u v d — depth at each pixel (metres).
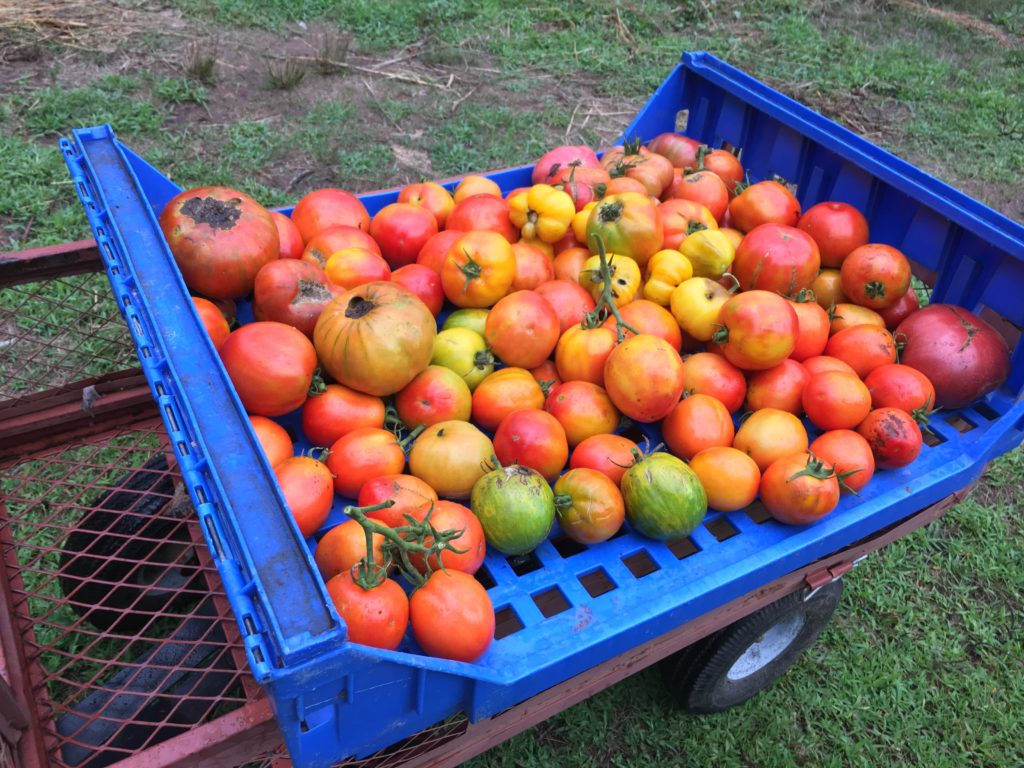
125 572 2.53
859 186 2.87
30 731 1.55
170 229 2.16
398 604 1.53
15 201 4.40
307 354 1.97
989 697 3.08
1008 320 2.40
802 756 2.87
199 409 1.49
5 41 5.73
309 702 1.30
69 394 2.37
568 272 2.58
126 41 6.01
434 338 2.08
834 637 3.20
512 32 7.06
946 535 3.63
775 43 7.46
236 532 1.27
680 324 2.39
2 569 1.89
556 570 1.87
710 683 2.59
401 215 2.64
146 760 1.45
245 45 6.26
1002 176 6.04
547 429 1.99
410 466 2.00
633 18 7.46
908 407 2.18
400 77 6.22
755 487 2.01
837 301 2.64
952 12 8.39
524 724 1.98
